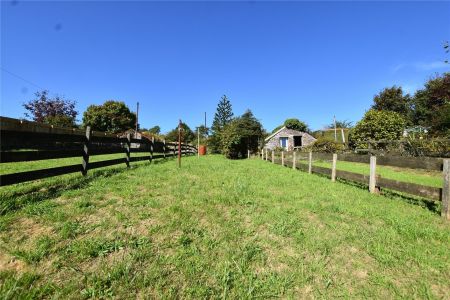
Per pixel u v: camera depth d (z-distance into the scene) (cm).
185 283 222
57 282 214
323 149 2377
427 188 453
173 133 5653
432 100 3228
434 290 225
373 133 2252
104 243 276
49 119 3462
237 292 213
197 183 626
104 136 759
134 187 539
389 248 294
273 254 277
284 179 760
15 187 486
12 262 238
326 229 346
